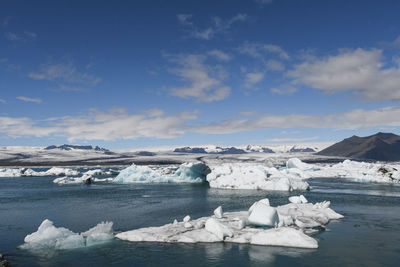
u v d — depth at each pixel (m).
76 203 34.06
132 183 62.12
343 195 38.44
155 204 32.78
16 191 47.09
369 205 30.44
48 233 17.88
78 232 20.98
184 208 29.89
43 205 32.69
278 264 13.97
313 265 13.84
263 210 19.17
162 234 17.89
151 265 13.99
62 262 14.52
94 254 15.49
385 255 15.05
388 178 58.81
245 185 47.16
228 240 17.22
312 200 34.22
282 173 54.19
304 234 17.00
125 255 15.27
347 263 14.04
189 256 15.02
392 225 21.12
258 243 16.69
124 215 26.38
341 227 20.53
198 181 64.06
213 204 32.28
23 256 15.42
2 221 24.41
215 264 14.02
